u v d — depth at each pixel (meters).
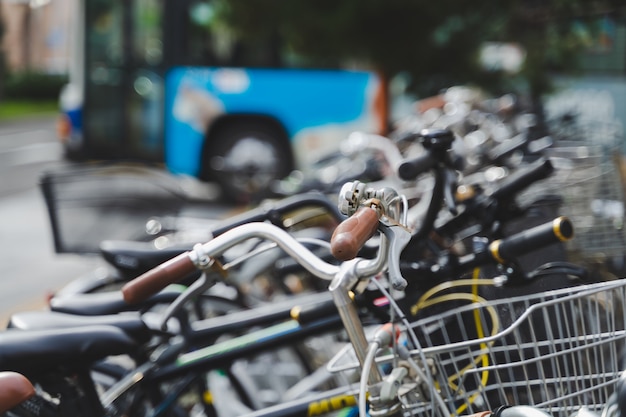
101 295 3.57
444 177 3.31
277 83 13.11
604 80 14.16
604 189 4.93
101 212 5.43
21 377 2.23
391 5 11.24
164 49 12.96
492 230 3.59
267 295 4.73
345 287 2.21
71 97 13.09
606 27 13.19
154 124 13.03
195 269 2.42
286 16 11.50
